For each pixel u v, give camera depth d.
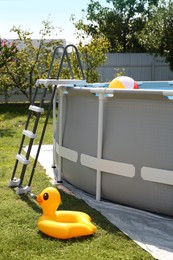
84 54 11.70
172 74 17.36
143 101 3.62
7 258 2.76
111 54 16.42
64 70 11.44
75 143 4.38
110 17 22.59
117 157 3.83
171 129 3.49
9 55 10.01
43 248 2.93
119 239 3.11
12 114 11.58
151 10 18.95
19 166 5.43
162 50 16.47
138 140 3.68
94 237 3.14
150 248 2.95
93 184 4.17
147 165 3.63
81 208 3.81
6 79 12.64
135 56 16.78
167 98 3.45
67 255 2.82
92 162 4.07
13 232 3.20
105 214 3.67
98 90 3.84
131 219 3.55
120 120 3.81
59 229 3.08
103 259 2.75
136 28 22.28
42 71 12.42
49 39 12.88
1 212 3.64
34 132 4.18
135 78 16.94
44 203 3.32
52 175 4.99
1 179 4.81
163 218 3.59
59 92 4.70
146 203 3.72
